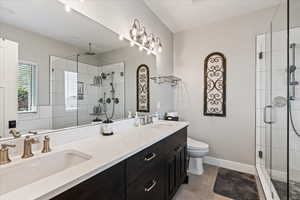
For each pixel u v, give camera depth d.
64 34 1.29
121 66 1.86
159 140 1.44
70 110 1.36
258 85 2.37
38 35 1.13
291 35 1.90
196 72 2.85
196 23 2.73
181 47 2.99
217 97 2.67
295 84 1.94
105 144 1.23
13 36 1.00
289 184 1.75
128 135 1.54
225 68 2.59
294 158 1.88
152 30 2.38
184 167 2.09
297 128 1.93
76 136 1.35
